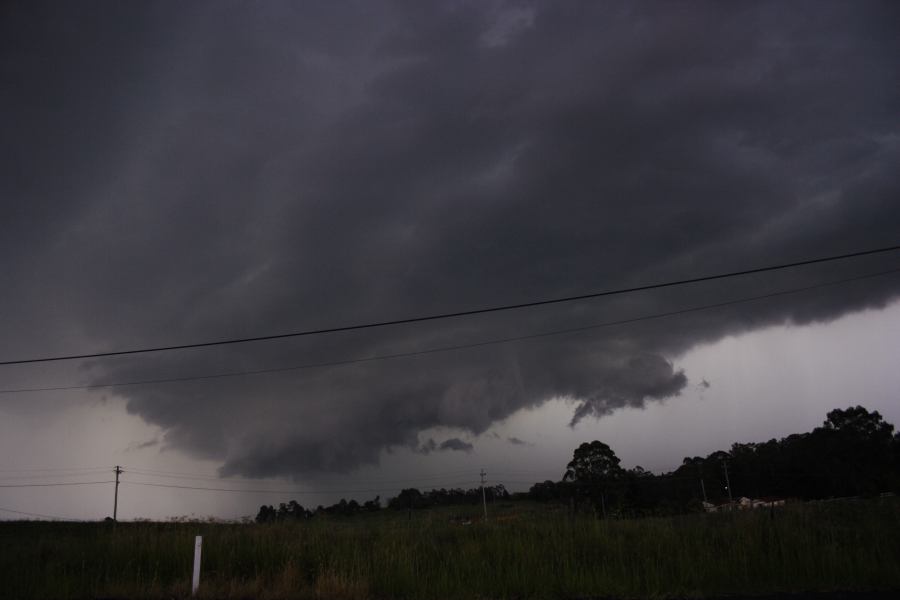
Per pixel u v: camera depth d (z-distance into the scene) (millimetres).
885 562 13578
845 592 12117
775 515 18438
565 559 14680
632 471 59031
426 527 20656
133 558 17172
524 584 13188
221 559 16766
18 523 45531
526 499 64312
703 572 13555
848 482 58281
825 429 63281
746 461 67875
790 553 14539
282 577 14180
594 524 17984
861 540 15789
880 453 60188
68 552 18203
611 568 14320
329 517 23828
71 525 45219
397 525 21484
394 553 15961
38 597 13453
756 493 65750
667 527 17359
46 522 46344
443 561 15516
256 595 13023
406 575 14023
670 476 67500
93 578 15359
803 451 63281
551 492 57938
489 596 12836
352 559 15672
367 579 13906
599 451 55188
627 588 13000
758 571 13672
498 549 15961
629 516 20578
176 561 16766
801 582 13000
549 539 16938
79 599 13328
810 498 62031
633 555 15438
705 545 15602
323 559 16172
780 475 63969
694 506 27656
